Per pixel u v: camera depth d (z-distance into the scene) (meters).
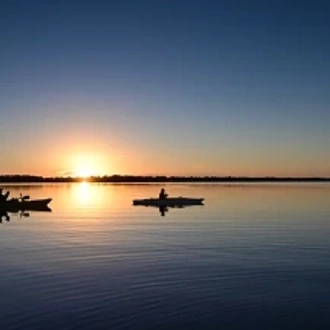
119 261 24.31
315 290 18.59
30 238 32.88
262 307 16.55
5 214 51.31
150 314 15.90
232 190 113.44
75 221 43.81
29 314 15.95
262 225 38.88
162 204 63.84
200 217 46.06
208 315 15.80
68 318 15.56
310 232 34.44
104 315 15.81
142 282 19.92
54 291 18.62
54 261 24.42
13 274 21.53
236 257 25.14
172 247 28.48
